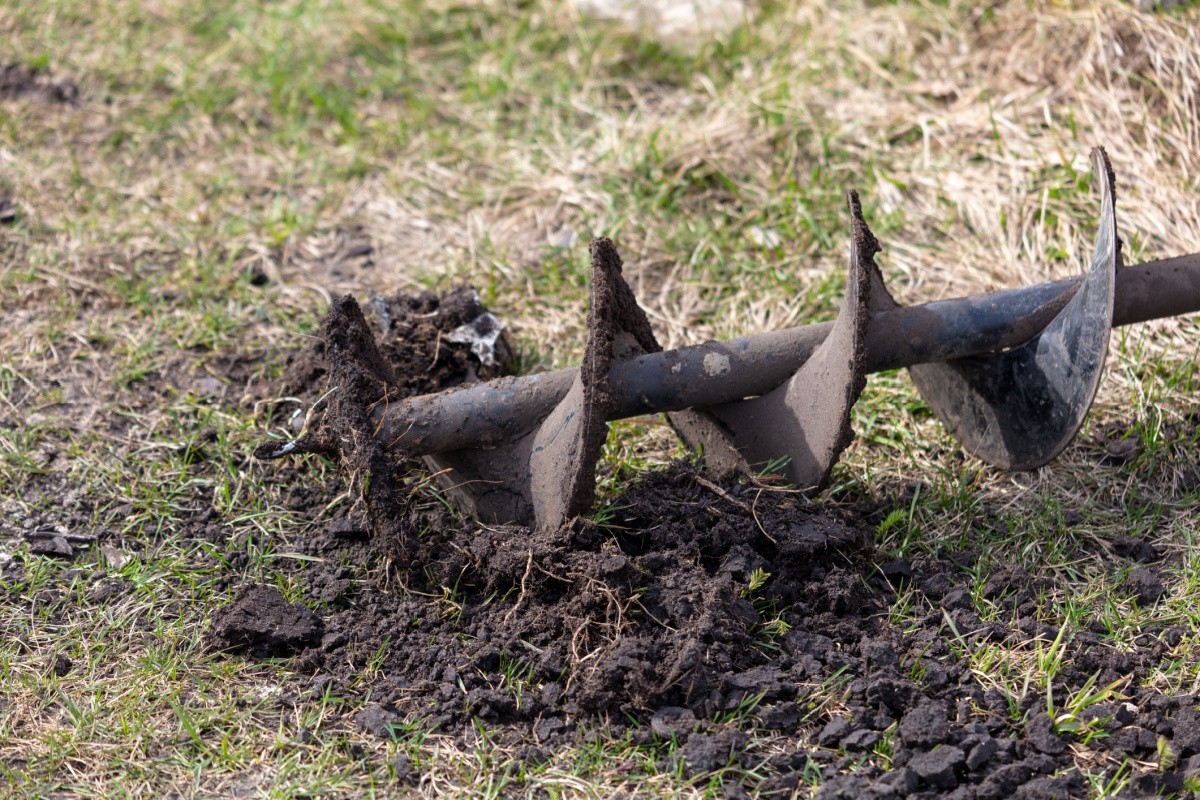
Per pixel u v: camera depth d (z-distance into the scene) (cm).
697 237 522
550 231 541
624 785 271
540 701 293
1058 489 383
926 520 369
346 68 694
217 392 438
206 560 356
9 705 296
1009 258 494
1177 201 495
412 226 554
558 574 314
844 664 300
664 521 332
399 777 273
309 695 298
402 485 344
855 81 611
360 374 332
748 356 347
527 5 745
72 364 450
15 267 509
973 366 375
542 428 338
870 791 263
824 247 514
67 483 388
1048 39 575
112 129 627
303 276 518
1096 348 324
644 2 707
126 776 274
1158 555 352
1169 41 538
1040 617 325
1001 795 263
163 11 745
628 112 632
